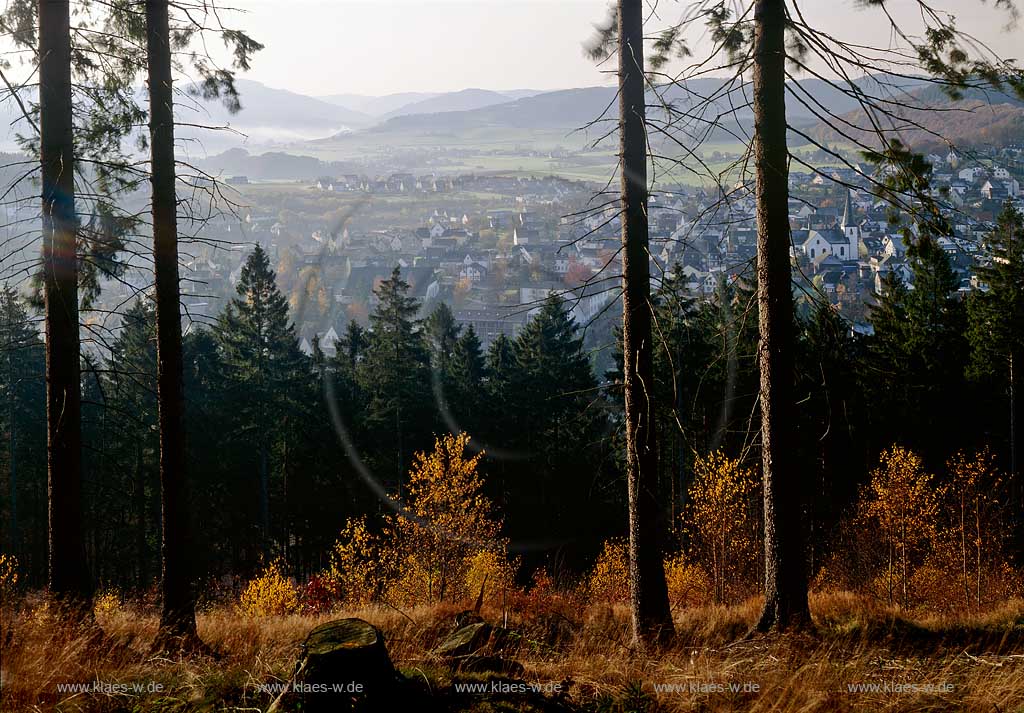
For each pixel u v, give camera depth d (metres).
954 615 9.41
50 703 4.28
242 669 4.75
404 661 5.18
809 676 4.95
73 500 7.25
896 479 17.53
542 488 19.31
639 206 6.94
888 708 4.52
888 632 7.03
